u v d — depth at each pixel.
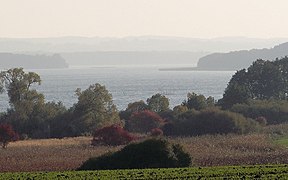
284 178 121.88
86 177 132.00
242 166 157.00
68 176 135.25
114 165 163.25
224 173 136.00
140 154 164.25
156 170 146.88
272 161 184.62
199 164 180.25
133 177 130.75
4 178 133.00
